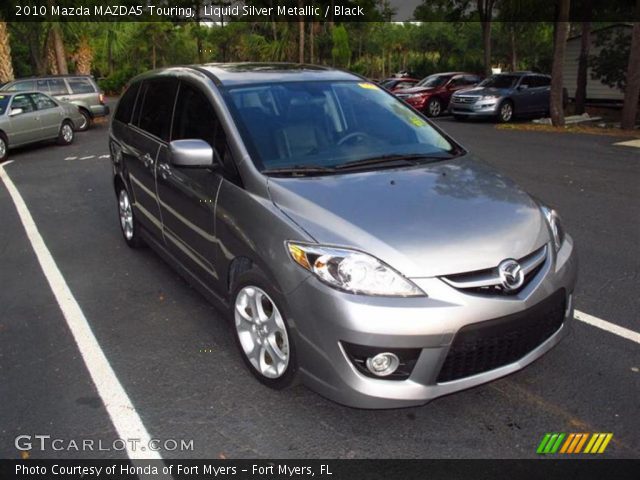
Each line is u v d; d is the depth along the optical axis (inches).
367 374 112.1
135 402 132.0
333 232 117.5
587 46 798.5
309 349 116.3
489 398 130.6
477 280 112.5
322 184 134.1
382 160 151.7
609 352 148.1
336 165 146.6
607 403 127.8
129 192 219.6
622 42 843.4
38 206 321.1
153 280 203.2
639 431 118.8
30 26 1059.9
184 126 171.2
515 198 137.8
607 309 173.0
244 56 1491.1
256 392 134.5
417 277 110.4
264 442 117.9
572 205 293.1
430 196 131.6
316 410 127.6
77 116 601.6
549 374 138.9
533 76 760.3
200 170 155.1
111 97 1668.3
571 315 133.3
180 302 184.4
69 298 190.1
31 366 148.4
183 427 123.0
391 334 107.9
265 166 140.9
